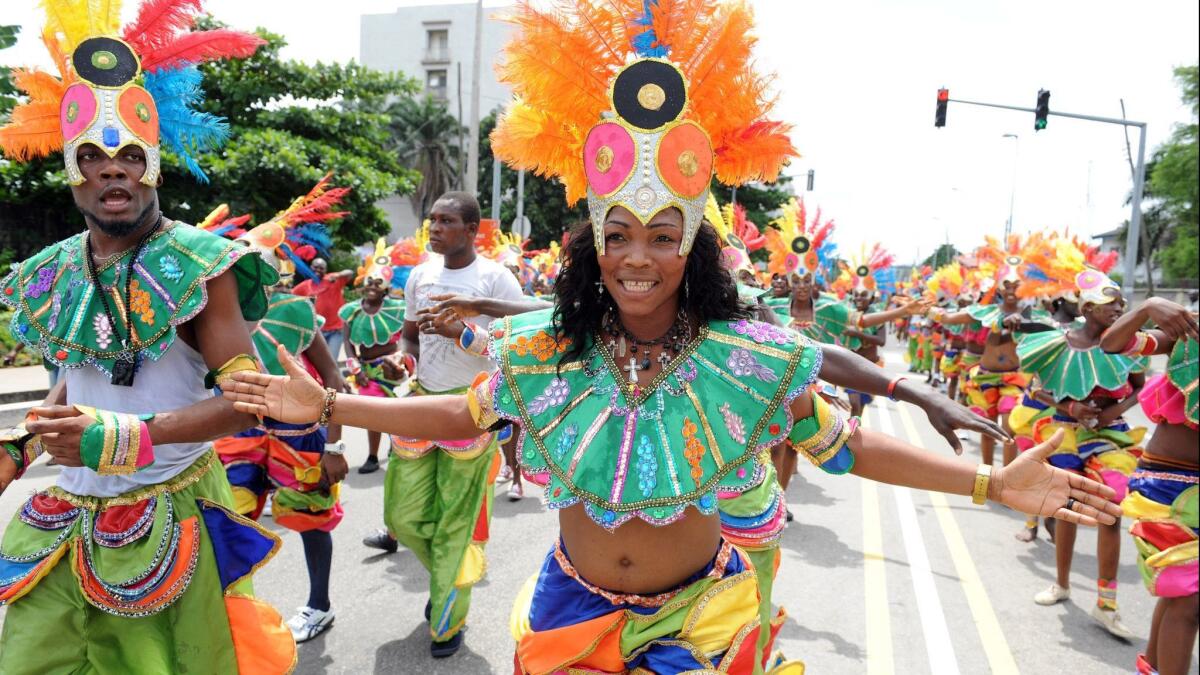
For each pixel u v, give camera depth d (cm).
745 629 207
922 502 701
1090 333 504
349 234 1697
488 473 386
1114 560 429
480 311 333
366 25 5022
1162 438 355
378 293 745
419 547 389
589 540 208
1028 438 547
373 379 766
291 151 1474
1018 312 834
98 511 227
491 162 3516
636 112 191
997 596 481
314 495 384
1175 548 331
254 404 211
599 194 193
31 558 224
